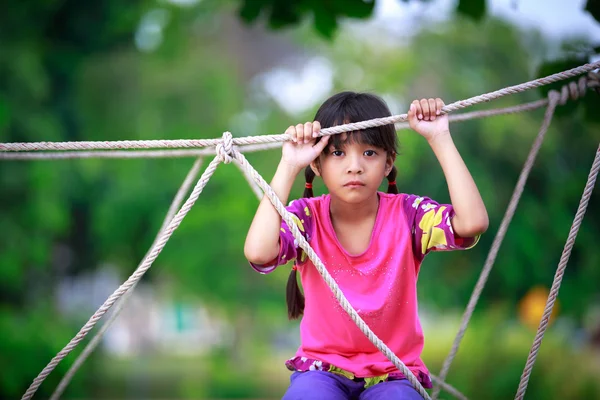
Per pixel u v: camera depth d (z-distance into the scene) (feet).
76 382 43.78
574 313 45.09
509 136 47.42
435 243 7.34
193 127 50.88
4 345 40.93
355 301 7.32
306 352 7.47
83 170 47.44
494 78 52.34
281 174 7.18
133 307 86.74
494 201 46.14
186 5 57.77
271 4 15.53
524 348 30.96
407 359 7.33
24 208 44.86
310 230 7.61
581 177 47.26
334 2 15.29
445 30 55.42
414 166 47.60
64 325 47.57
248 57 66.64
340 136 7.16
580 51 11.30
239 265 50.96
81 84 49.19
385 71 58.44
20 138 44.93
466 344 32.04
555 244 46.50
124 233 51.16
